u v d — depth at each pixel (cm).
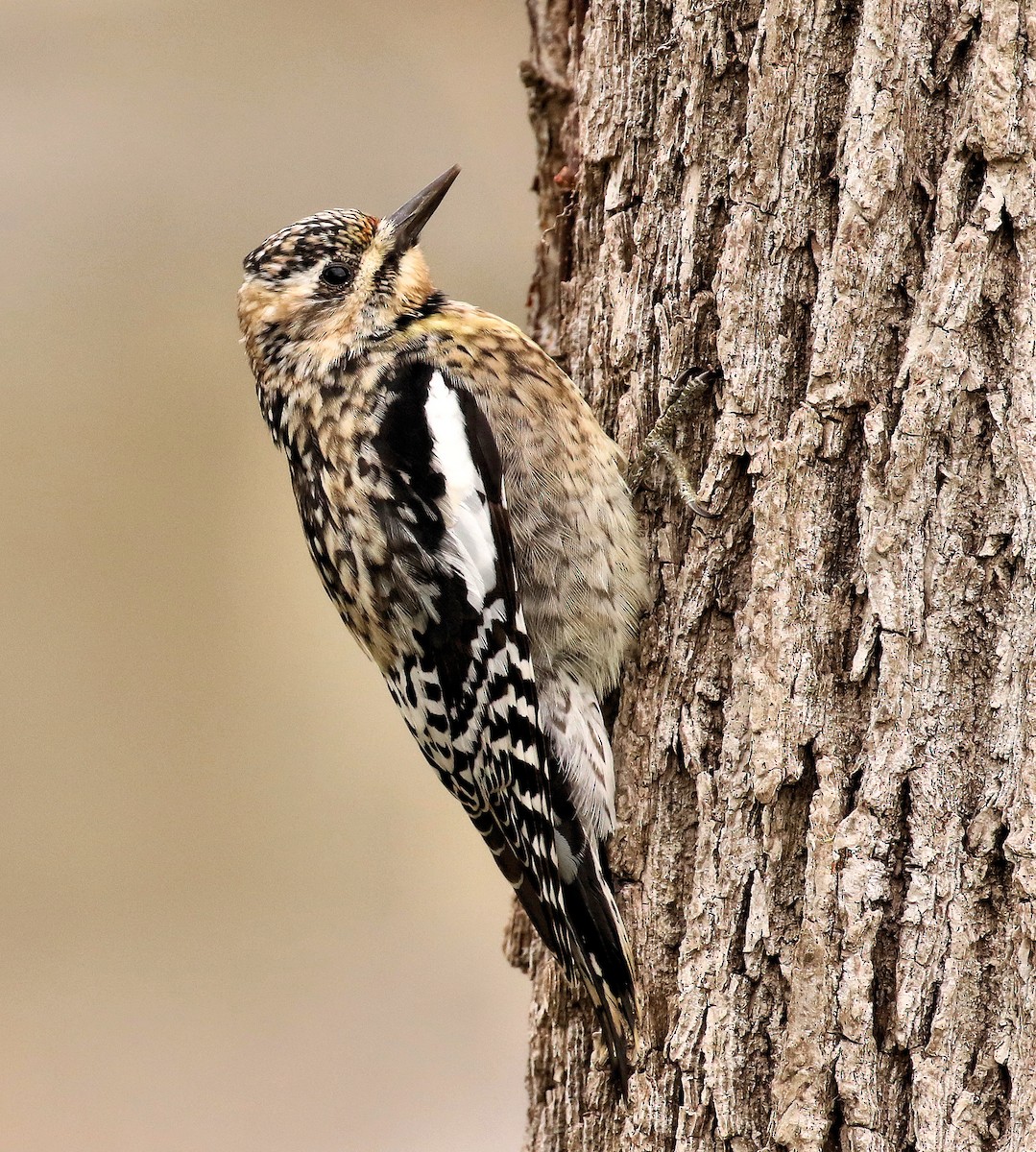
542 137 848
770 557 608
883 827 572
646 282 683
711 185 650
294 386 818
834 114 602
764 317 620
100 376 1562
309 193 1489
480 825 788
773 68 612
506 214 1446
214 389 1592
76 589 1572
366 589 785
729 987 614
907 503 572
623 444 702
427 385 770
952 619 564
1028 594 552
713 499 643
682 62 656
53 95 1503
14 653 1556
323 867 1531
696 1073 621
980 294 559
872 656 580
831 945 582
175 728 1563
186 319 1555
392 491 765
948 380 564
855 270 586
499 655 734
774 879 605
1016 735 551
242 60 1502
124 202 1507
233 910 1502
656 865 663
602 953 675
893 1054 568
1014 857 548
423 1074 1383
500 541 734
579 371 755
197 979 1454
